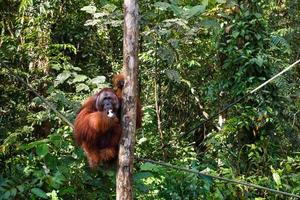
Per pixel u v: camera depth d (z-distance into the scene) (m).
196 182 7.69
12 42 10.34
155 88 10.42
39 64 9.97
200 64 10.89
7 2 10.91
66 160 6.95
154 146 9.62
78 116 5.69
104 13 7.63
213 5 9.32
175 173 7.81
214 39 9.52
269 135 8.98
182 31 7.75
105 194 7.03
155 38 8.49
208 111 11.40
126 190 5.02
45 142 6.76
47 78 9.75
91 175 7.04
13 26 11.03
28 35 9.95
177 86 11.41
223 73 9.38
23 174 7.03
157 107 10.40
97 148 5.53
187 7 8.22
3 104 10.18
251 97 8.77
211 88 9.56
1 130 9.73
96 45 11.59
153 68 10.52
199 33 10.21
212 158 9.14
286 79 9.59
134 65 4.99
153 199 7.62
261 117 8.55
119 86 5.54
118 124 5.38
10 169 7.82
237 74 8.87
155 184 7.73
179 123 11.75
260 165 8.76
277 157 9.15
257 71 8.88
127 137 5.02
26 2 8.95
